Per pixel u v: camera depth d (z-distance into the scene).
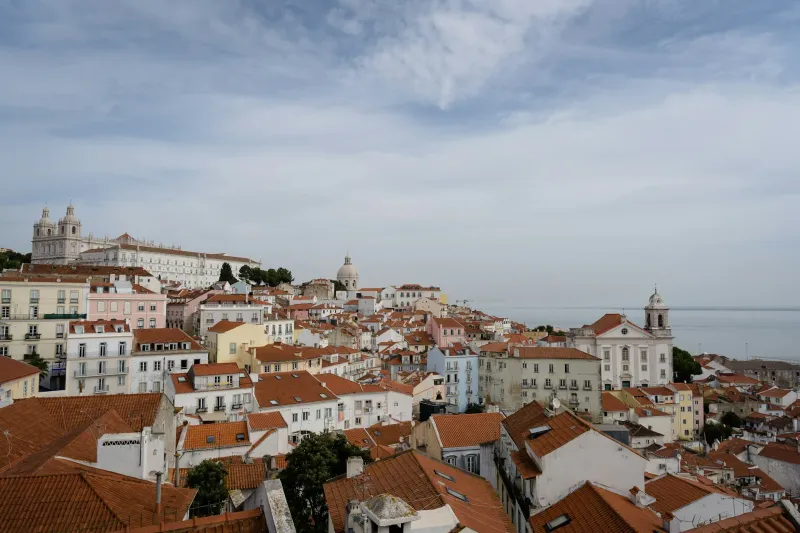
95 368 92.00
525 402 123.19
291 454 46.62
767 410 148.62
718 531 21.12
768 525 21.44
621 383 152.62
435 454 48.97
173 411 49.06
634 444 95.56
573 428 39.78
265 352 108.62
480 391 136.62
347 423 94.81
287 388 90.25
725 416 149.12
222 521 21.25
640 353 154.38
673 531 32.69
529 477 37.25
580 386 120.00
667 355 155.00
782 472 97.31
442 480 31.06
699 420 137.00
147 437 36.72
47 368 103.75
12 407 40.69
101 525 22.84
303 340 150.75
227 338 110.75
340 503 29.53
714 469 87.06
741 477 87.25
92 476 26.17
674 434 131.50
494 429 51.09
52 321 109.62
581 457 37.34
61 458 30.00
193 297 153.25
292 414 85.88
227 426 67.75
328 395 91.44
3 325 104.06
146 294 125.00
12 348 104.69
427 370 143.00
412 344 165.50
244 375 90.69
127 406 45.47
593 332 155.12
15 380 61.25
